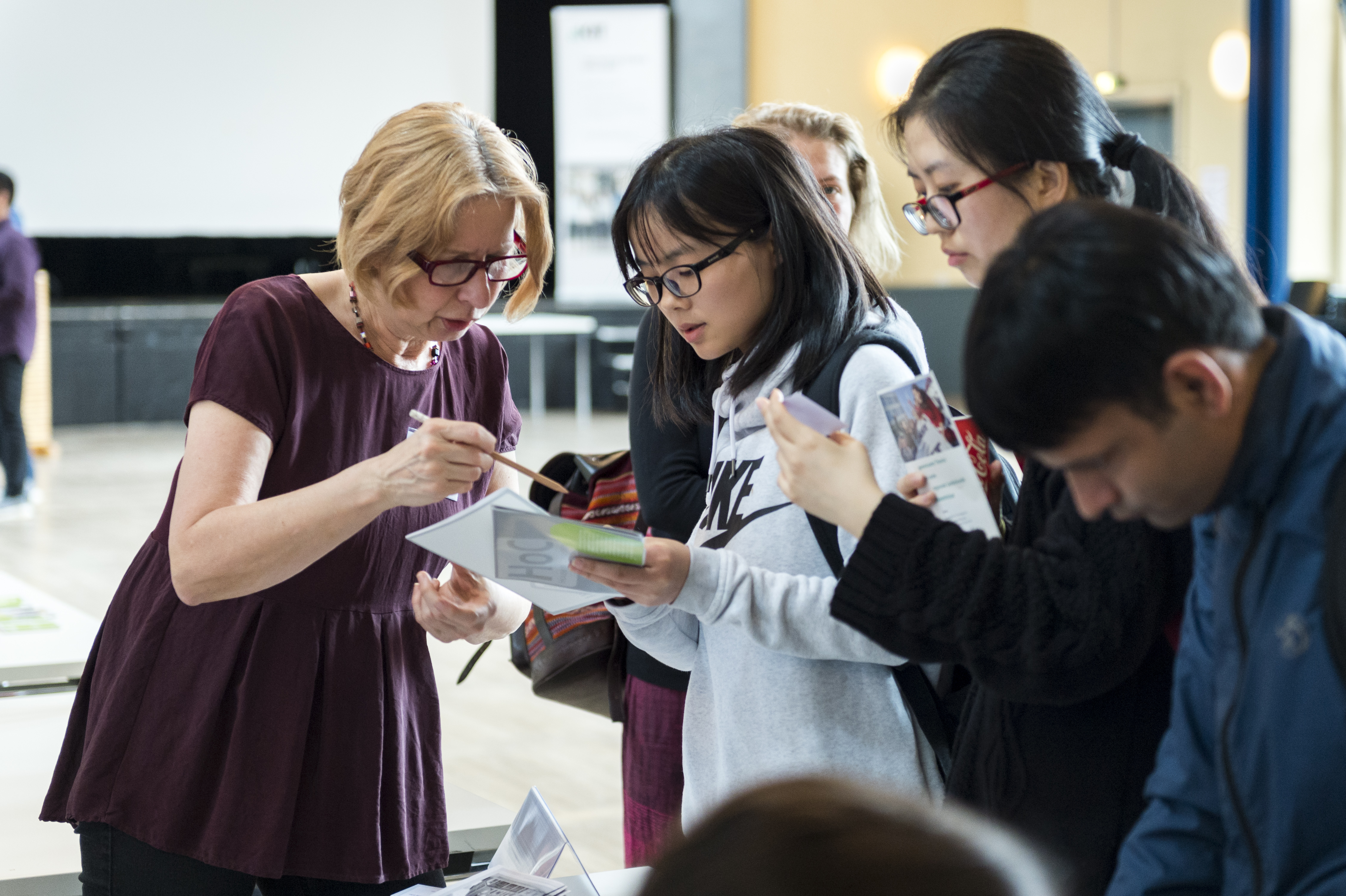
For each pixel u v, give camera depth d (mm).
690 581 1421
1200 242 918
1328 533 880
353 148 13141
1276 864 932
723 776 1566
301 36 12883
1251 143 9945
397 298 1518
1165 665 1264
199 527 1463
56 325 11852
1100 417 881
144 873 1588
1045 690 1189
